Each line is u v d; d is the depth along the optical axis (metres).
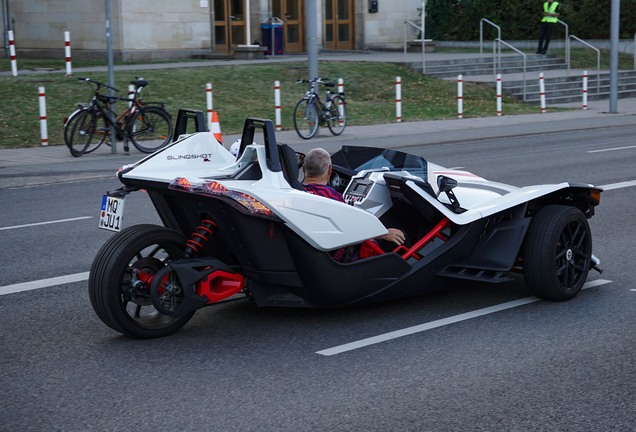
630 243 7.23
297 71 24.20
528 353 4.49
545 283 5.34
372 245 5.15
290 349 4.62
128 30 26.73
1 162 13.23
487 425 3.55
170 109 18.88
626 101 25.77
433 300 5.62
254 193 4.58
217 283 4.89
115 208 4.87
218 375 4.23
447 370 4.24
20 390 4.05
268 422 3.62
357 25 33.91
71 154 13.95
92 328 5.08
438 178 5.49
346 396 3.91
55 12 27.56
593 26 33.88
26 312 5.43
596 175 11.38
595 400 3.81
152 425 3.62
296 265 4.85
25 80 20.16
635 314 5.19
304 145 15.29
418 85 24.77
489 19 35.66
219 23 29.50
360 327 5.02
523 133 17.45
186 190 4.59
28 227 8.40
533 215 5.78
